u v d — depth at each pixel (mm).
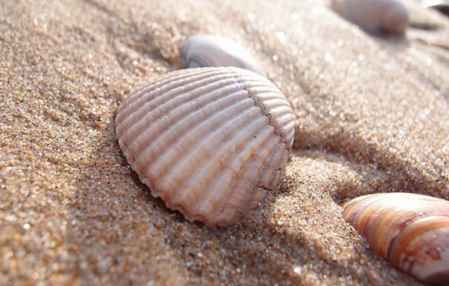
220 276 83
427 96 147
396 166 114
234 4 171
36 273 72
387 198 97
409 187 111
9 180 85
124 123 99
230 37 149
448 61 188
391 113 131
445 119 135
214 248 86
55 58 118
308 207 97
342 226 95
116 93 114
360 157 116
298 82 136
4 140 93
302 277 85
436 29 239
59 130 100
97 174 92
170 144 91
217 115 93
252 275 85
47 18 130
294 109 125
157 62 131
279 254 88
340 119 124
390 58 171
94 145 99
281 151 95
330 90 134
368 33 203
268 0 190
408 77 157
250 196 92
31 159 91
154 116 95
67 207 84
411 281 89
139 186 93
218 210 89
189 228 88
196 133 91
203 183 88
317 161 113
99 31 134
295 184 102
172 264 81
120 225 83
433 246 87
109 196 88
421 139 122
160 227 86
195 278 81
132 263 78
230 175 89
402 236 89
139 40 136
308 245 90
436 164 115
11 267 72
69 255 76
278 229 91
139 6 148
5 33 120
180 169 89
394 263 90
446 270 86
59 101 107
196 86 98
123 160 97
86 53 124
